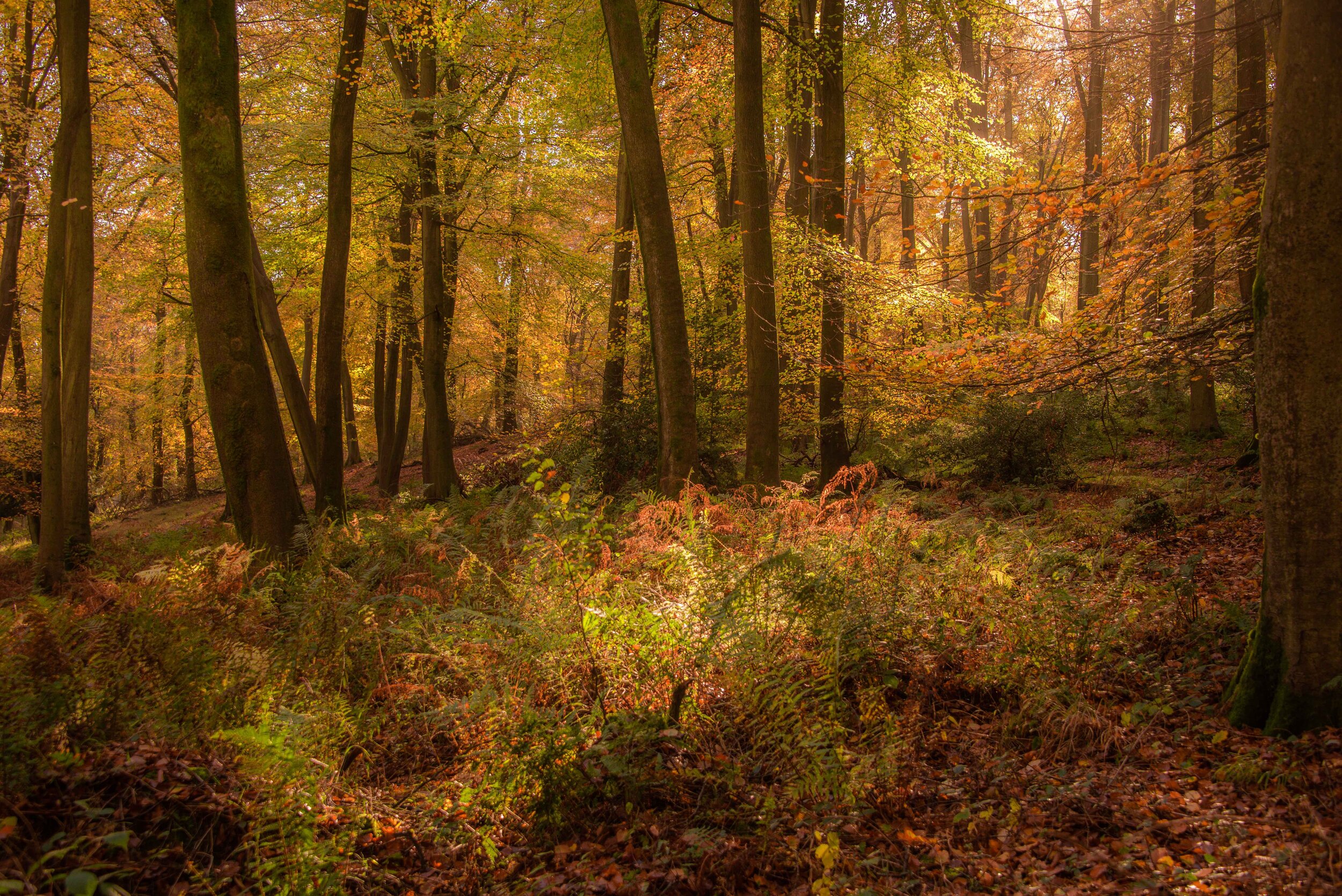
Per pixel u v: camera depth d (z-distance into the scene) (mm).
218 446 7719
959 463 13039
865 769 3477
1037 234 6996
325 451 10922
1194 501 9375
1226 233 6797
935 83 13602
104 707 3434
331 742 3977
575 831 3600
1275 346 3924
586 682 4477
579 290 17250
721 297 14023
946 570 6000
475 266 20031
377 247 18750
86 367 12148
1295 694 3867
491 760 3865
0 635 3832
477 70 16688
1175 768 3764
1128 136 12805
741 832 3424
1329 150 3738
